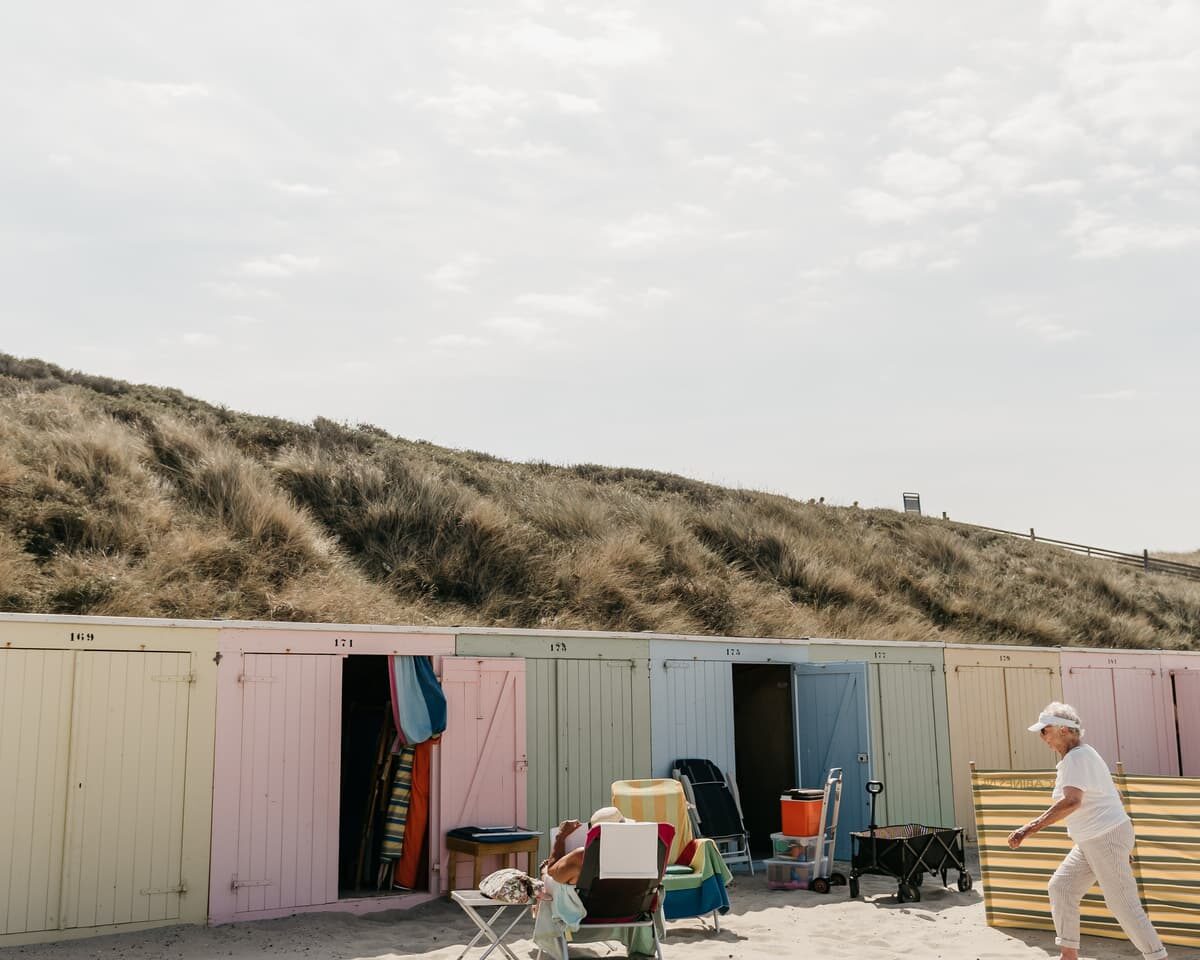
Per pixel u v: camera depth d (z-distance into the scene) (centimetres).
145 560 1434
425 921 949
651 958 793
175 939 854
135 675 902
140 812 890
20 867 834
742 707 1456
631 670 1213
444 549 1806
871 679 1373
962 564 2786
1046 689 1546
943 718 1427
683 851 920
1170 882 810
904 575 2414
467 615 1598
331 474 1966
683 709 1252
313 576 1546
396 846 1030
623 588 1791
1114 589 2920
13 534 1405
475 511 1898
